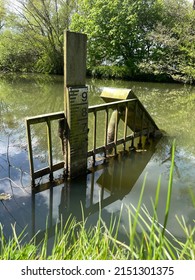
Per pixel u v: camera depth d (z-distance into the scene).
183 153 4.84
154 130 5.51
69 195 3.22
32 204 2.98
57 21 19.45
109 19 17.27
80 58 3.23
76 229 2.58
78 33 3.12
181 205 3.02
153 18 16.95
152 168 4.13
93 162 4.02
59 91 12.05
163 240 0.79
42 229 2.57
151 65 16.19
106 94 4.72
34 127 6.18
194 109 8.75
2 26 20.97
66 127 3.33
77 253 0.98
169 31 15.52
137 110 4.72
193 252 0.83
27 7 19.16
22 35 20.19
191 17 14.80
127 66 17.42
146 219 2.69
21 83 14.52
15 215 2.76
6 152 4.54
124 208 2.97
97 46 18.16
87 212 2.92
